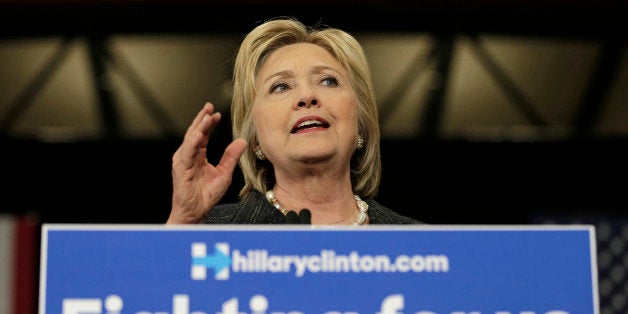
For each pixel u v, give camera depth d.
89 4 9.67
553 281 2.12
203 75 10.08
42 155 10.87
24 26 9.77
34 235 9.02
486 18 9.85
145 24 9.81
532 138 10.85
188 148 2.58
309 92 3.01
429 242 2.10
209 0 9.66
